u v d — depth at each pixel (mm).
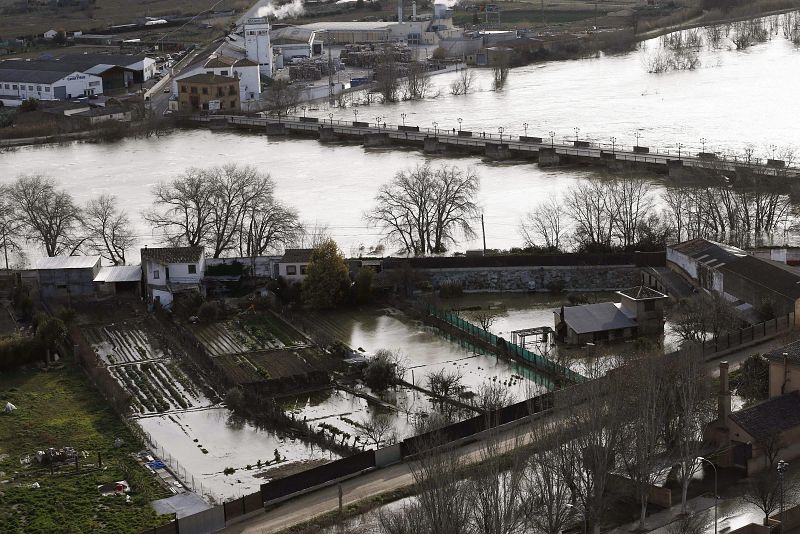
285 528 153875
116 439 185250
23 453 181375
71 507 162125
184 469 175875
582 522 149375
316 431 188375
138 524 156625
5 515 160250
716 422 166000
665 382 162250
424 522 135625
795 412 167375
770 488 152750
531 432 163625
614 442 149250
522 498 144000
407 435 184625
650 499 155000
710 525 148500
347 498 161375
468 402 194750
